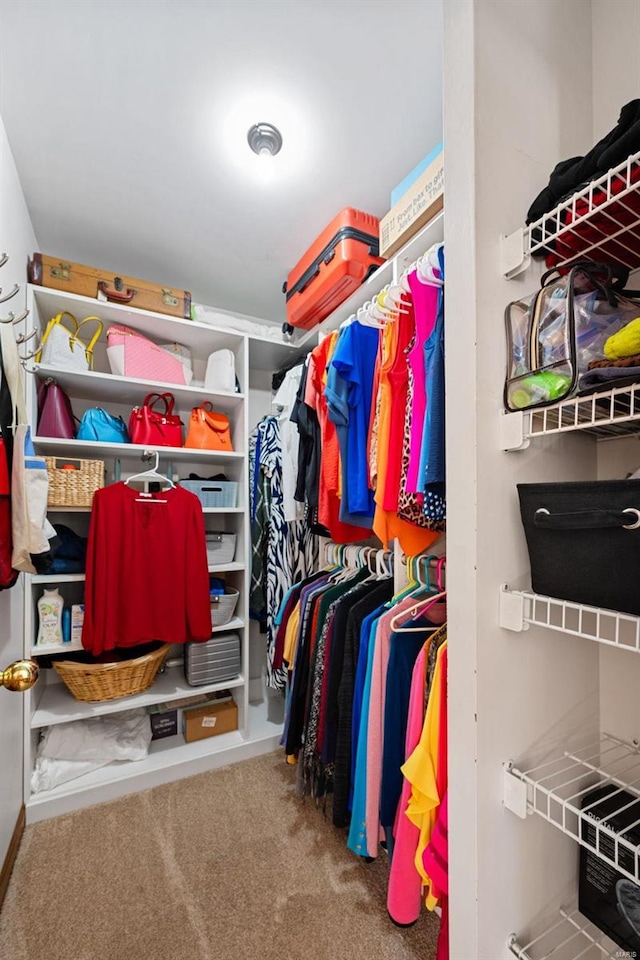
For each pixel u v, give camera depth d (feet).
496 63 2.48
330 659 4.54
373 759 3.79
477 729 2.35
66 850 4.61
